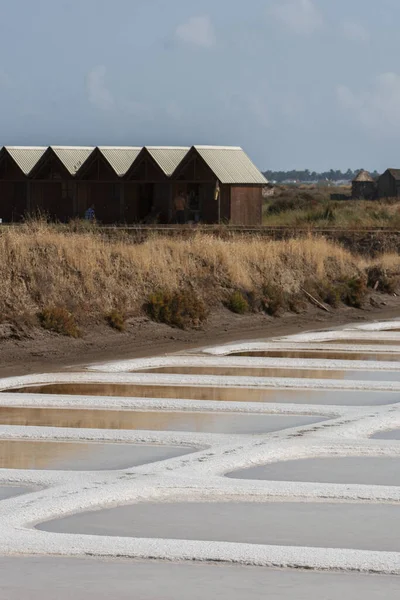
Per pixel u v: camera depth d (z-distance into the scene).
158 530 11.77
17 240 35.03
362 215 90.38
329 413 19.28
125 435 17.00
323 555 10.69
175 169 82.81
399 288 50.47
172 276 38.78
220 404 20.05
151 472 14.41
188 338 33.78
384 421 18.17
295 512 12.50
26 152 88.56
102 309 34.19
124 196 85.19
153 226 69.88
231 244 44.94
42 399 20.58
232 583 9.91
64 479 13.98
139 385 23.19
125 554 10.76
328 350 30.66
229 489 13.45
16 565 10.44
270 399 21.25
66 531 11.71
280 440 16.59
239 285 41.28
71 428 17.62
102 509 12.62
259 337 34.75
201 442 16.53
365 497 13.12
